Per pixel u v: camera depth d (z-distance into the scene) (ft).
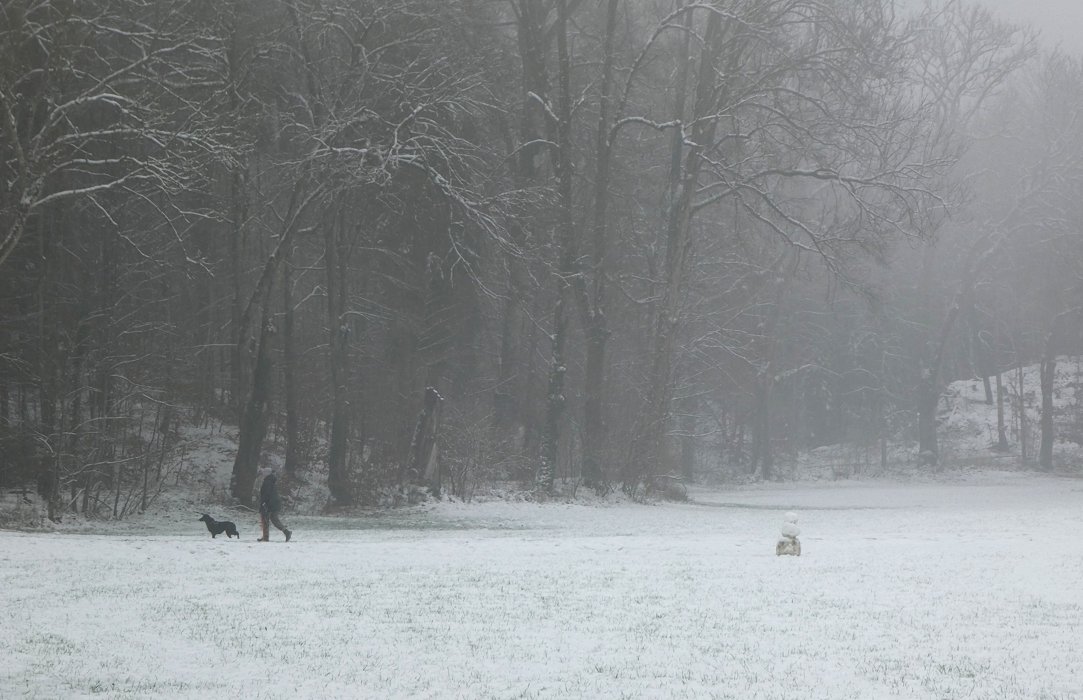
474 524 114.52
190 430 146.92
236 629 43.98
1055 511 131.95
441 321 148.77
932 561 69.10
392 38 136.15
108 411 121.80
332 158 122.72
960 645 40.50
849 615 47.21
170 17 112.68
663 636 42.37
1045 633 42.83
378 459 139.44
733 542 85.76
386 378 150.82
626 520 122.31
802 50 147.95
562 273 152.66
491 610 48.70
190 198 133.49
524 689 33.71
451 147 129.70
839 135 153.17
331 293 132.57
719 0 151.53
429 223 148.46
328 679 35.29
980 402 298.76
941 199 148.15
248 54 121.80
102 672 36.45
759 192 154.30
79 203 118.21
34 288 118.32
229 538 86.79
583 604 50.49
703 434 268.00
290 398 136.46
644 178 183.83
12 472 116.78
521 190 137.49
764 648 40.01
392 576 61.26
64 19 95.96
